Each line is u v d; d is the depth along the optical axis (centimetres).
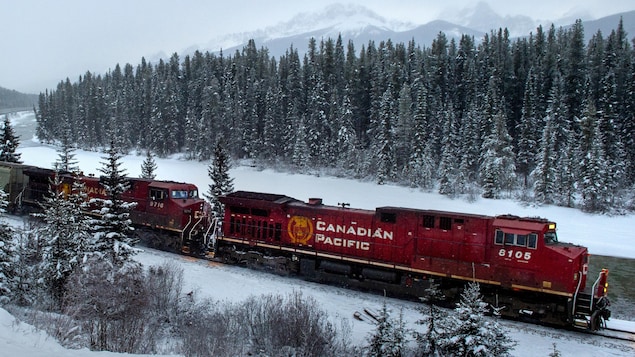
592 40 8712
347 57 10262
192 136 9881
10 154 5353
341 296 2584
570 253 2194
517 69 9131
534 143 7150
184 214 3312
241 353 1745
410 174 7306
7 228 2097
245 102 9775
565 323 2216
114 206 2400
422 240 2553
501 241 2345
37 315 1714
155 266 2733
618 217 5706
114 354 1190
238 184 7388
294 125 8856
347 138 8294
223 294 2458
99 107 12619
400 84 8931
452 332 1561
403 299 2620
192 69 12494
